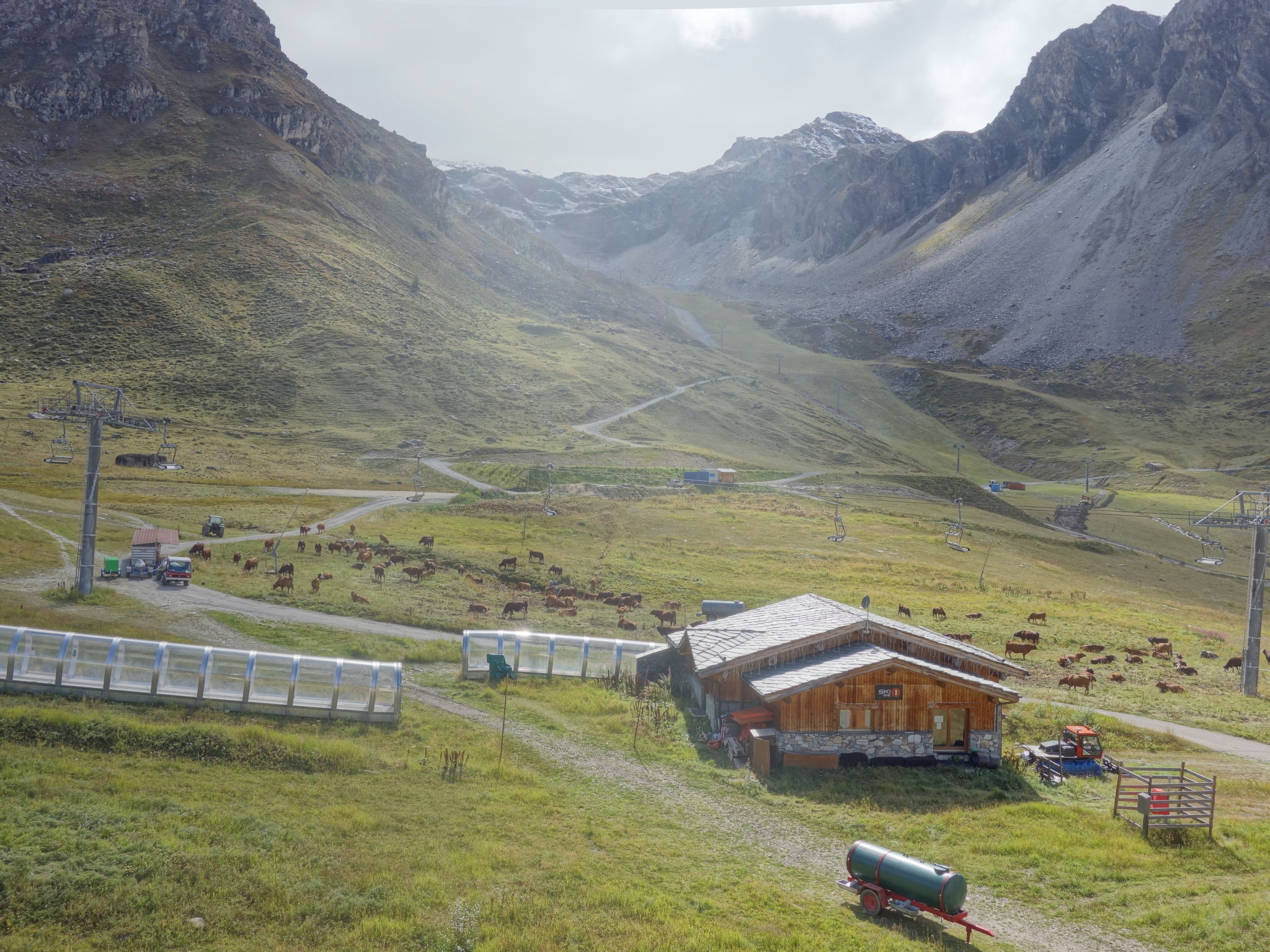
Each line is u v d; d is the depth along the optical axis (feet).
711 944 61.46
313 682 118.73
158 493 364.79
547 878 72.23
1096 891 79.30
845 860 85.71
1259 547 188.14
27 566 200.85
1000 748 118.42
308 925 61.41
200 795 83.46
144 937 58.39
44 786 79.30
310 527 315.58
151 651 117.80
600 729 124.16
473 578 235.40
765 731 113.80
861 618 128.26
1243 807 105.60
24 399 548.31
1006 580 336.29
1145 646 223.10
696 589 249.34
